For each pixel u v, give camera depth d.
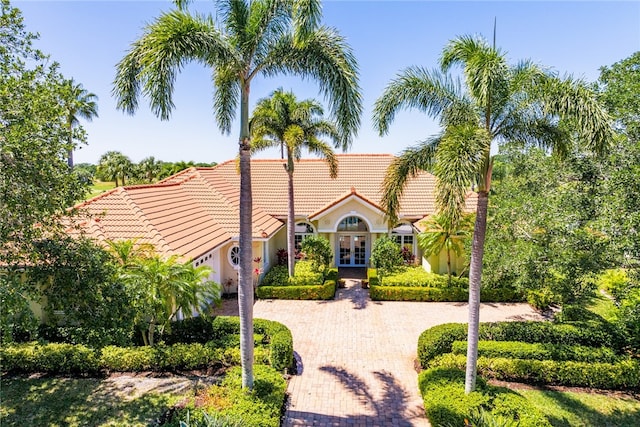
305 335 15.89
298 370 12.97
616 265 12.46
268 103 20.17
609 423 10.14
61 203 9.84
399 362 13.57
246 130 10.35
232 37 10.27
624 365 11.66
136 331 13.47
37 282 9.90
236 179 28.95
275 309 19.02
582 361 12.17
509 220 15.97
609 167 12.54
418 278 21.05
